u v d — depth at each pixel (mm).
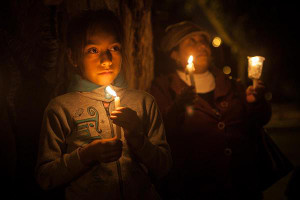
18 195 2217
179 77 3096
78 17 1823
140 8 3223
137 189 1708
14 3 2334
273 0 11258
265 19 11266
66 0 2393
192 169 2811
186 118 2852
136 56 3160
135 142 1631
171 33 3152
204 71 3133
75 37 1802
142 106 1851
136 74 3166
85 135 1702
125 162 1711
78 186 1691
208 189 2773
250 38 10742
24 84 2195
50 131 1698
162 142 1845
